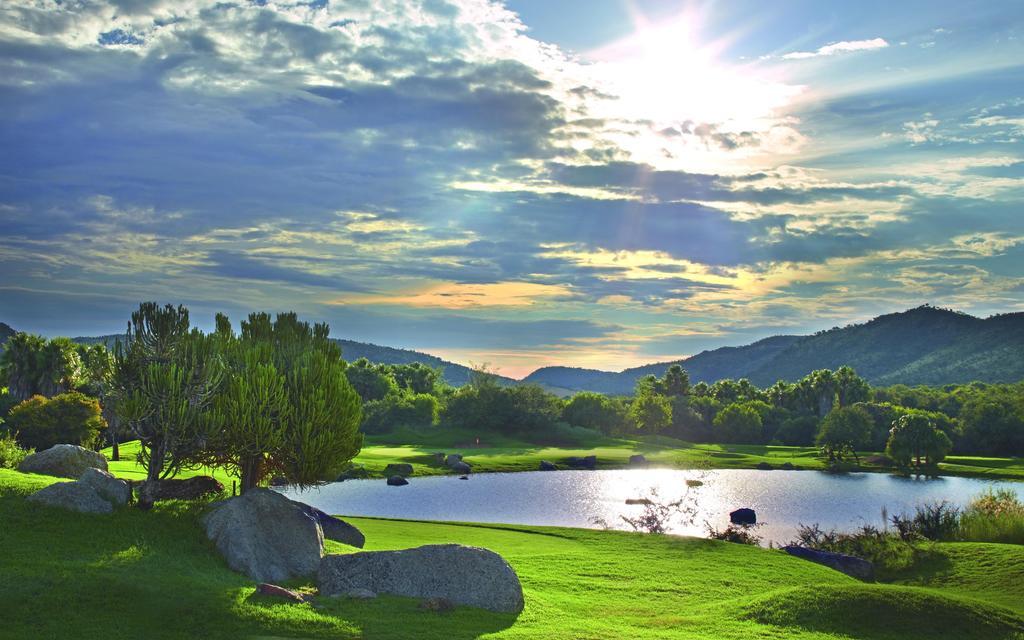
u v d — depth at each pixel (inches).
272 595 799.1
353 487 2928.2
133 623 683.4
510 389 5472.4
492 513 2330.2
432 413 5423.2
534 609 872.3
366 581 872.9
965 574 1249.4
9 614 663.1
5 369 3284.9
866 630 835.4
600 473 3622.0
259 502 1040.8
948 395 6279.5
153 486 1125.1
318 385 1267.2
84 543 885.8
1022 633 844.6
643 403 5728.3
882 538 1512.1
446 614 796.6
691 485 3100.4
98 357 1198.3
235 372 1240.2
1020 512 1592.0
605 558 1285.7
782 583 1127.0
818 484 3289.9
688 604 984.9
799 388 6259.8
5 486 1027.9
